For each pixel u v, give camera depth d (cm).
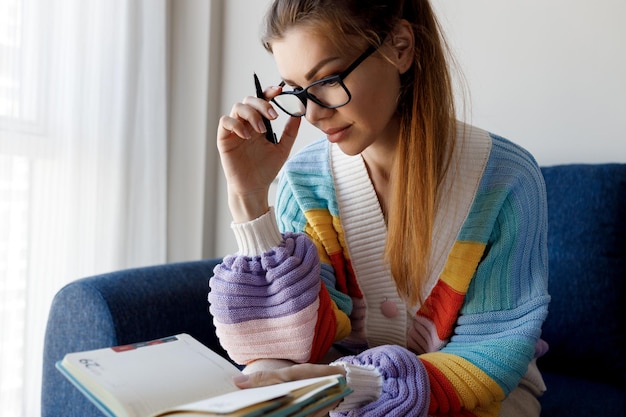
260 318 87
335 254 105
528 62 154
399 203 92
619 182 131
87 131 163
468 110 160
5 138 140
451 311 95
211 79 201
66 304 104
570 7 148
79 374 60
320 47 81
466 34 160
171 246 204
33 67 147
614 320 129
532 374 104
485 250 97
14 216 146
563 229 135
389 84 87
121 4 172
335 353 106
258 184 93
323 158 107
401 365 80
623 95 144
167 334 110
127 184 175
